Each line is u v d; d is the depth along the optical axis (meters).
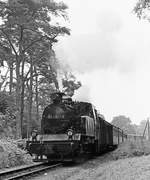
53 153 21.05
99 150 26.73
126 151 26.08
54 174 16.16
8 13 38.16
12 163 21.92
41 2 38.72
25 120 56.94
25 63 52.22
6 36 40.31
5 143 23.38
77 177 14.39
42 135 21.62
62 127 22.14
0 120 35.53
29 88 52.34
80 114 23.22
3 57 41.38
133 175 12.09
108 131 31.70
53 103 22.94
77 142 20.75
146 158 17.00
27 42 43.91
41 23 39.72
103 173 14.48
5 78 51.94
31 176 15.73
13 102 40.25
